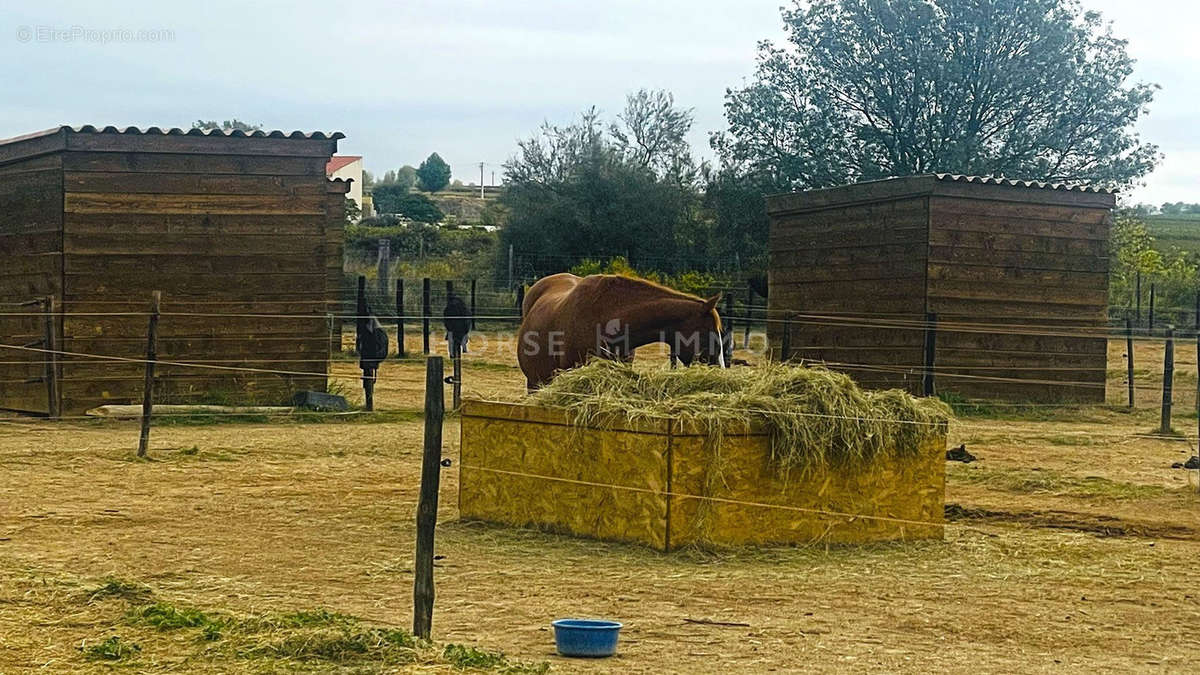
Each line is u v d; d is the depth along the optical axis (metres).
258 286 19.03
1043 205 21.59
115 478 12.59
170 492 11.84
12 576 7.90
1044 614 7.66
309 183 19.23
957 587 8.38
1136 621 7.54
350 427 17.48
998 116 45.00
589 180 47.88
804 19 45.66
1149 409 21.03
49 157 18.44
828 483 9.59
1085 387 21.80
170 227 18.62
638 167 48.94
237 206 18.92
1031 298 21.53
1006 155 43.91
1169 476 13.73
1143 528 10.83
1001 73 43.25
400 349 27.58
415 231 58.22
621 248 47.59
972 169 42.56
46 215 18.47
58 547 9.15
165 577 8.23
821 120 45.50
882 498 9.83
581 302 12.73
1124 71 44.69
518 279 44.66
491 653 6.27
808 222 23.25
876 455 9.69
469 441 10.48
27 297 18.80
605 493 9.55
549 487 9.95
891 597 8.02
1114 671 6.40
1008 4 43.59
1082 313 21.94
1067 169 44.66
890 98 44.62
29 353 18.69
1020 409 20.58
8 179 19.12
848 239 22.38
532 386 14.09
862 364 21.86
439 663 6.00
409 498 11.74
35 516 10.35
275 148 19.03
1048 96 44.12
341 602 7.57
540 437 9.99
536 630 6.96
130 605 7.18
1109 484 13.04
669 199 48.06
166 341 18.59
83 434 16.16
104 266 18.34
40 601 7.27
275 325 19.09
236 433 16.50
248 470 13.41
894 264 21.44
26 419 17.47
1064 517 11.31
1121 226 46.78
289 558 8.91
